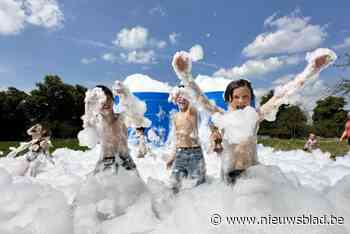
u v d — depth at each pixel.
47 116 48.88
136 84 11.75
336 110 47.56
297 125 48.78
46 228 2.59
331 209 2.51
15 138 45.97
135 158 8.27
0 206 2.88
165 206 2.88
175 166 4.18
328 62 3.18
